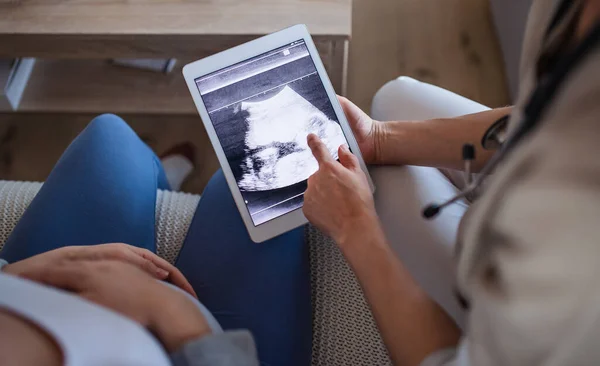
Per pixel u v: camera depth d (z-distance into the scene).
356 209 0.70
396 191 0.82
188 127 1.47
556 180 0.35
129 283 0.62
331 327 0.81
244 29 1.04
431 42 1.54
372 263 0.65
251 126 0.82
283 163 0.82
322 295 0.84
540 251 0.36
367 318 0.81
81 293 0.63
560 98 0.36
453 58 1.52
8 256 0.78
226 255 0.82
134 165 0.90
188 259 0.83
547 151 0.36
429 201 0.80
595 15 0.38
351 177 0.72
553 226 0.35
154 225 0.89
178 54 1.12
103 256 0.68
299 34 0.82
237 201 0.81
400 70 1.51
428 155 0.80
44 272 0.65
